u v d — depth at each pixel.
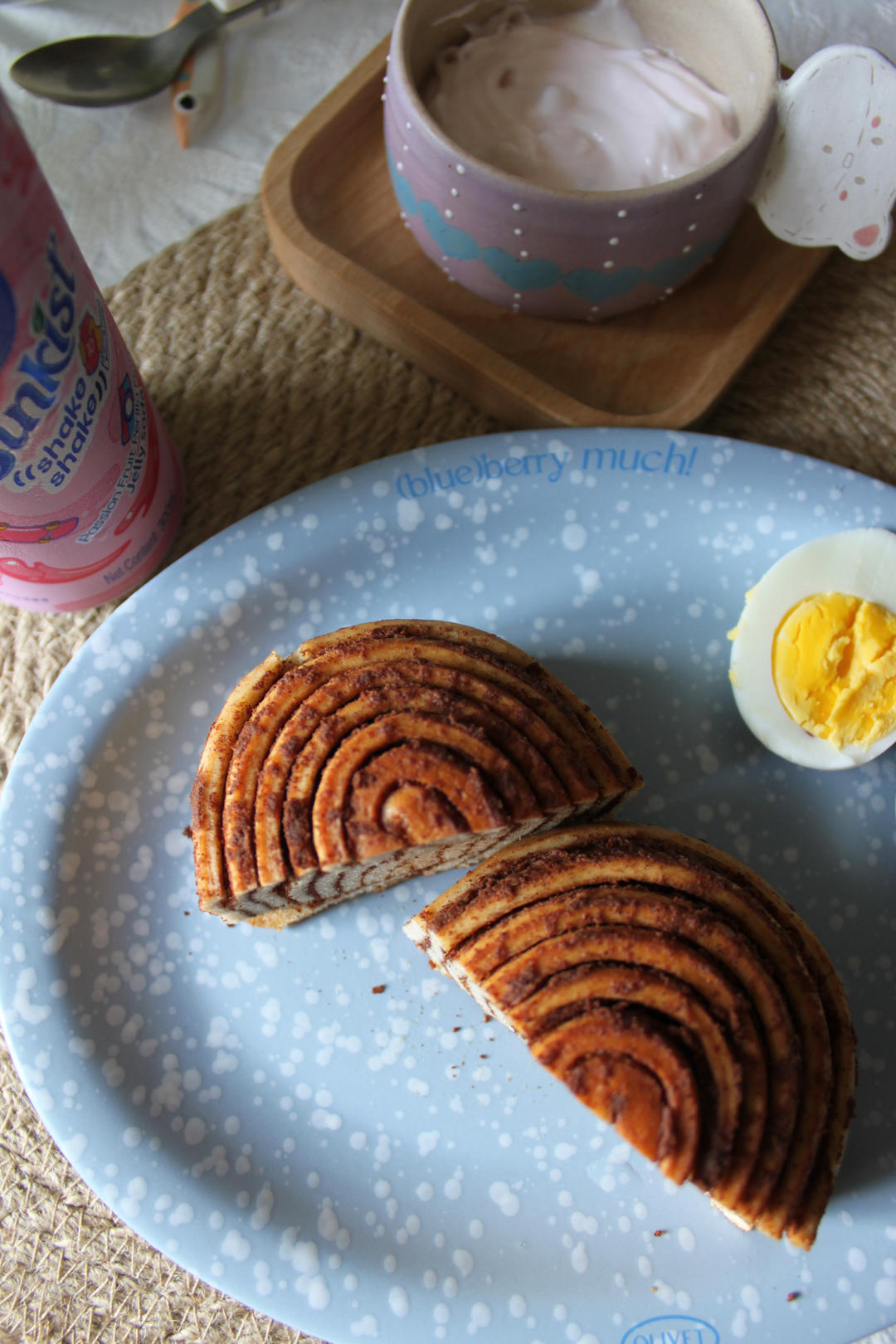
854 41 0.45
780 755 0.38
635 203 0.35
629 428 0.39
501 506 0.39
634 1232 0.35
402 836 0.33
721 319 0.41
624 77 0.39
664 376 0.40
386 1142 0.36
